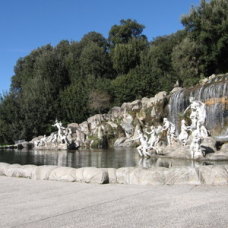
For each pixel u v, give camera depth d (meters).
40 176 13.27
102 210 8.47
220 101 38.38
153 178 11.70
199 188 10.84
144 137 26.33
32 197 10.12
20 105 59.00
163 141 30.12
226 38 51.88
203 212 7.99
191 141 24.34
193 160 21.72
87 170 12.52
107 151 37.88
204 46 54.62
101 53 79.06
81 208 8.72
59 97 66.38
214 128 38.62
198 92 41.81
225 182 11.20
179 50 58.06
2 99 59.69
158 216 7.79
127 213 8.12
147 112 49.91
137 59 77.44
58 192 10.77
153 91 62.81
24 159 27.56
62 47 92.38
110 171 12.36
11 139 58.59
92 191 10.81
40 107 59.94
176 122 44.72
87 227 7.14
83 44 92.00
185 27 57.88
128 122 51.09
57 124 45.19
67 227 7.19
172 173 11.68
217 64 55.88
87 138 48.97
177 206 8.63
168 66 72.25
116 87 64.38
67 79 77.50
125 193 10.39
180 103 44.31
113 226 7.16
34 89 64.88
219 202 8.90
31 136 59.25
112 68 81.00
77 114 63.56
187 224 7.13
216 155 21.77
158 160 22.84
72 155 31.73
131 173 12.05
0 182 12.69
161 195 9.98
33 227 7.25
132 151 36.91
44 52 82.31
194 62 56.31
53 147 43.91
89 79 69.88
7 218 7.94
